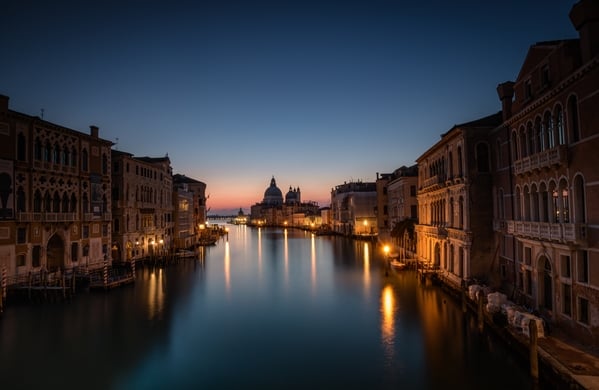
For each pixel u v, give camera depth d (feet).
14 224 96.84
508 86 81.41
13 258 96.43
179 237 210.59
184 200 223.92
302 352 61.31
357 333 69.41
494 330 63.77
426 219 126.82
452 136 95.61
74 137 118.42
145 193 166.30
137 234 157.07
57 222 108.68
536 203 67.56
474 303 76.89
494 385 49.16
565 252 56.85
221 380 52.08
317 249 226.99
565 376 43.60
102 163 131.64
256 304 91.81
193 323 76.89
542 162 61.21
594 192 50.60
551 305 62.95
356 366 55.72
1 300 82.79
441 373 52.80
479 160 89.40
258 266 157.79
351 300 93.76
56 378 52.80
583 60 52.13
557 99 58.70
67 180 114.93
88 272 118.32
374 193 295.07
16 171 98.27
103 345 64.69
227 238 338.75
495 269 86.58
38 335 69.46
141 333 70.79
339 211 348.59
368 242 261.85
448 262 102.68
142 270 146.10
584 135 52.26
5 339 67.51
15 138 98.07
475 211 88.58
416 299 91.61
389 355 59.21
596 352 49.47
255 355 60.39
